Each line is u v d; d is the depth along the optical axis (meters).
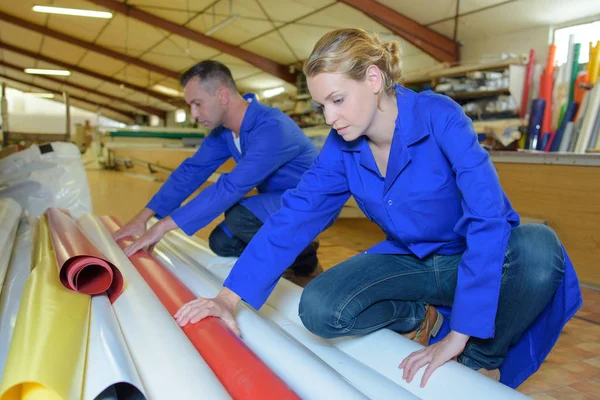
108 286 1.10
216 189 1.70
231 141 1.99
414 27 7.27
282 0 7.78
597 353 1.60
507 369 1.23
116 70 16.33
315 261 2.15
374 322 1.18
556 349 1.63
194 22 10.27
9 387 0.64
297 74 11.25
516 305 1.10
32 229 2.19
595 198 2.52
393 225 1.16
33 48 15.70
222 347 0.89
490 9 6.36
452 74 5.99
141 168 11.06
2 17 12.57
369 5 7.00
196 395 0.69
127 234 1.94
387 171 1.10
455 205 1.13
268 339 1.04
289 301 1.48
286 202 1.21
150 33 11.72
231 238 2.01
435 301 1.27
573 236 2.63
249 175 1.72
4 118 5.62
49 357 0.71
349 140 1.02
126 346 0.86
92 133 12.74
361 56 0.94
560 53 6.24
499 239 0.96
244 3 8.34
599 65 4.25
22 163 2.73
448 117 1.04
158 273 1.46
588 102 3.89
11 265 1.54
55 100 21.98
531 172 2.83
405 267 1.23
